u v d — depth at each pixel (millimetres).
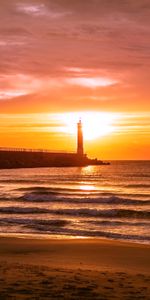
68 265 13312
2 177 117125
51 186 77625
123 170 164875
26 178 110375
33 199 47500
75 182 90938
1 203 44312
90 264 13938
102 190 65812
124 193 58875
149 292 8844
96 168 196625
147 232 25250
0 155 190250
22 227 26750
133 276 11039
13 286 8836
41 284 9133
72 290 8672
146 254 16609
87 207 40438
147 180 96625
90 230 25766
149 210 37375
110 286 9312
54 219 30719
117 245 19047
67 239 21250
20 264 12492
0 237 21891
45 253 16578
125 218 32438
